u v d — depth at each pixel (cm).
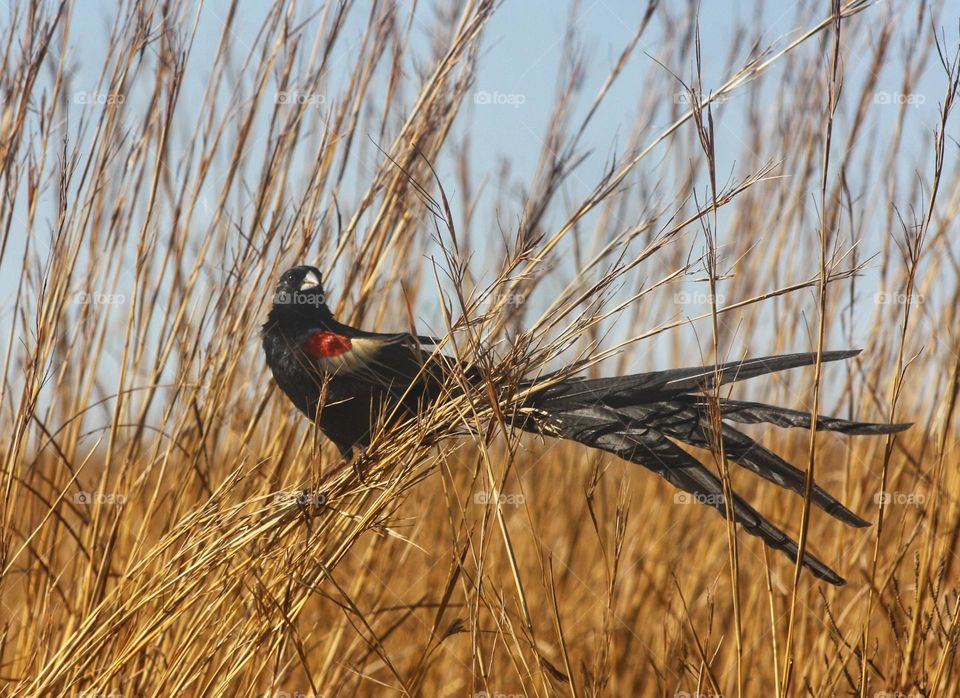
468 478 907
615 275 563
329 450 797
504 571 973
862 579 790
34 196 720
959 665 647
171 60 784
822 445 938
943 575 680
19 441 661
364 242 820
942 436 660
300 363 758
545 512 994
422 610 950
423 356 741
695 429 575
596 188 620
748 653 825
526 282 714
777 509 966
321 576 588
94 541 695
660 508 1018
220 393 743
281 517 594
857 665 722
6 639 750
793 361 565
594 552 1025
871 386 810
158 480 706
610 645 668
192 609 692
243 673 654
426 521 931
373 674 925
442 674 974
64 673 582
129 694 652
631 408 593
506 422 602
